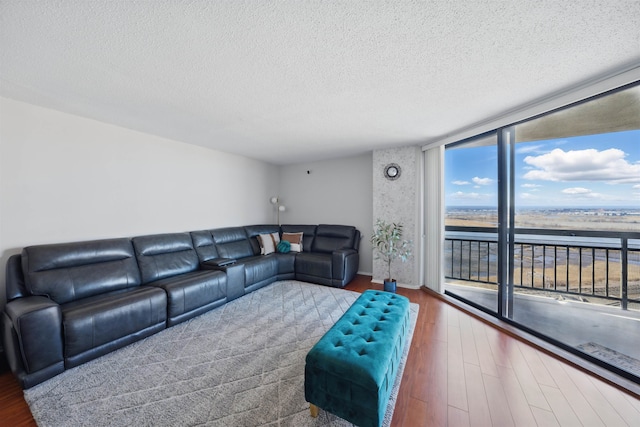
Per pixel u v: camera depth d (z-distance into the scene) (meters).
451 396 1.55
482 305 2.91
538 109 2.20
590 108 2.26
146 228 3.18
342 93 2.10
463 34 1.37
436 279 3.52
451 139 3.22
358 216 4.71
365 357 1.32
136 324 2.16
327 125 2.92
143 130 3.08
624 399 1.53
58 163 2.43
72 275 2.21
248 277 3.44
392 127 2.99
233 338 2.25
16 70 1.71
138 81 1.88
